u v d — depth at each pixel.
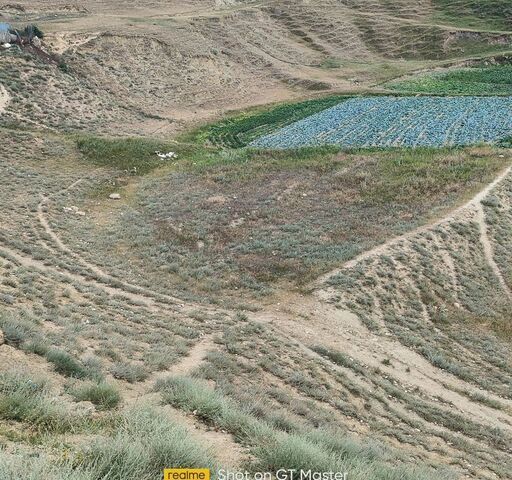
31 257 27.77
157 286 27.34
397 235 32.47
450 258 30.64
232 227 36.22
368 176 43.69
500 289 28.61
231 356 17.52
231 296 26.88
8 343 11.95
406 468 9.55
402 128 64.75
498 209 35.94
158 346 16.73
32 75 67.69
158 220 38.59
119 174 51.47
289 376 17.06
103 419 8.53
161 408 10.02
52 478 5.20
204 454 6.95
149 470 6.25
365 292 26.83
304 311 25.05
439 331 25.00
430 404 18.52
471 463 13.86
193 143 63.34
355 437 13.13
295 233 34.16
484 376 21.61
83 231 35.84
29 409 7.98
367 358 21.30
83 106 67.31
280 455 7.86
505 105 72.94
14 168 47.78
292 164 49.75
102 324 17.77
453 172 42.03
